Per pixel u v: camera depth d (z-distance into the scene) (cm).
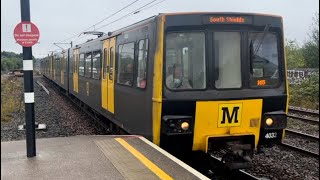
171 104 679
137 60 814
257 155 930
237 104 703
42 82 4778
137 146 698
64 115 1694
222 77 702
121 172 550
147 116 744
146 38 756
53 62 3662
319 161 866
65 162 611
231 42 705
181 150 715
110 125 1139
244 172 756
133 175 534
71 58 2145
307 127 1330
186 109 686
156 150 663
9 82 4478
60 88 3086
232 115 705
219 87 701
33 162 616
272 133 738
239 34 708
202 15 689
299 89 2291
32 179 529
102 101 1188
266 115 725
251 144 723
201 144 707
